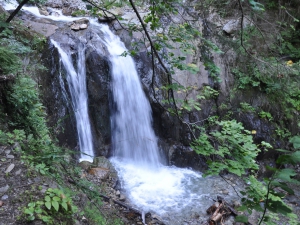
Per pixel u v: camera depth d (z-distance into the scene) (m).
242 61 8.41
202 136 3.15
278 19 9.27
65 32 7.32
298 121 8.76
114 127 7.52
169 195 6.48
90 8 3.18
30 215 2.61
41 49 6.36
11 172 3.13
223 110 8.24
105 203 5.24
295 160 1.11
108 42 7.64
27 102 4.47
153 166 7.62
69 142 6.48
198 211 5.99
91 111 7.18
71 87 6.76
